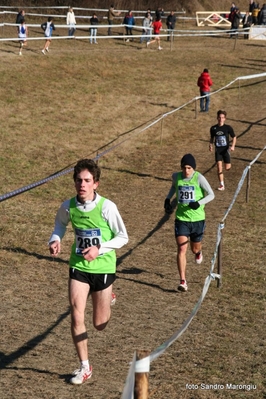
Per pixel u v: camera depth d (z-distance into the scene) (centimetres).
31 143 2917
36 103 3556
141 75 4559
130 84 4281
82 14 7212
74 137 3114
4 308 1246
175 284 1452
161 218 2072
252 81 4694
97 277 913
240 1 9144
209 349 1103
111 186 2495
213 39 6291
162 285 1440
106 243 906
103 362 1025
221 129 2455
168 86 4334
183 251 1384
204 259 1642
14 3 6812
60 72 4275
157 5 7881
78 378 933
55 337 1123
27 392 905
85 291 913
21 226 1844
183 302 1338
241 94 4372
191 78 4609
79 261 915
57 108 3531
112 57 4959
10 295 1320
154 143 3234
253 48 5853
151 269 1553
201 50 5631
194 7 8275
